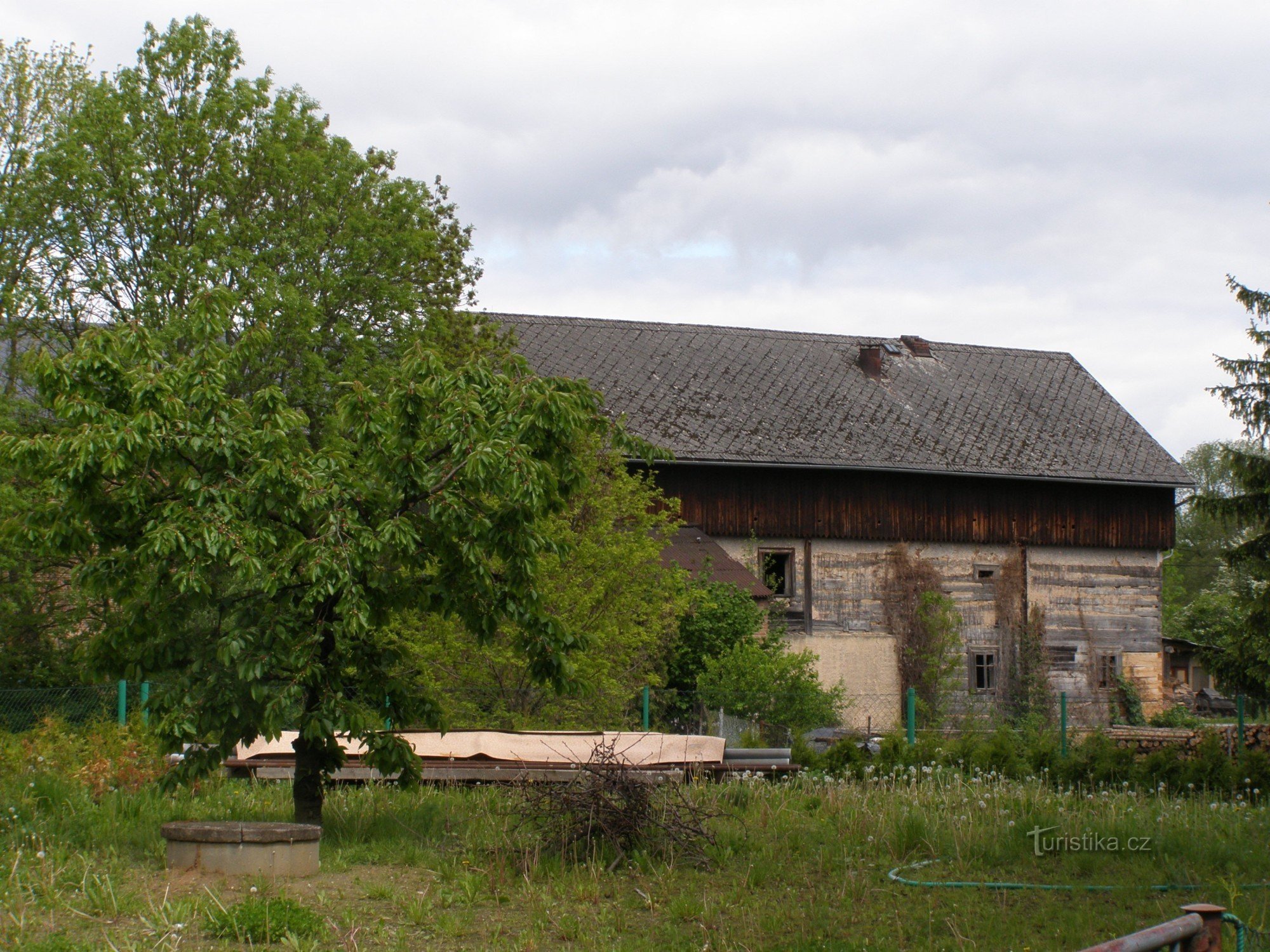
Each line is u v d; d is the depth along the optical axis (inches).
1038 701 1232.2
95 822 391.9
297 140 960.3
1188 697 1817.2
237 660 365.4
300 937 272.1
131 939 262.2
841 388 1318.9
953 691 1216.8
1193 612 2277.3
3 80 1074.1
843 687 994.1
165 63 948.0
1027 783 569.9
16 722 670.5
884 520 1224.2
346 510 370.9
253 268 858.1
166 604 382.3
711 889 343.3
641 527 728.3
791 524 1192.2
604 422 431.8
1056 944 282.4
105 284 885.2
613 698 689.6
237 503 366.6
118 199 896.9
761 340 1385.3
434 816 430.9
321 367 847.7
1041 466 1266.0
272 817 426.3
